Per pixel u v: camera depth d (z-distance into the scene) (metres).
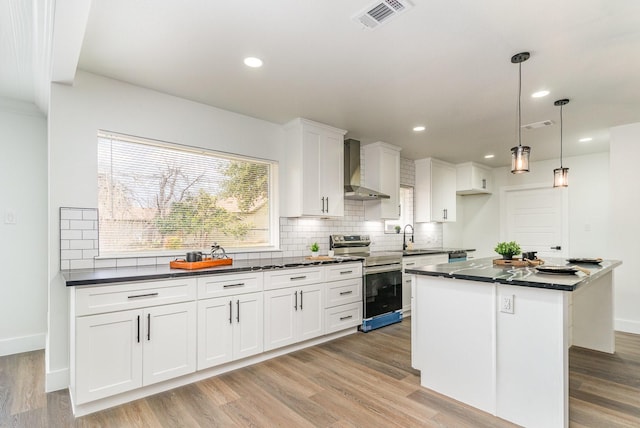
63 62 2.21
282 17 1.96
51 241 2.50
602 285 3.32
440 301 2.46
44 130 3.42
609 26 2.04
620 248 3.95
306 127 3.82
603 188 5.33
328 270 3.57
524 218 6.23
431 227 6.23
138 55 2.40
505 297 2.13
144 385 2.33
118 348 2.23
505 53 2.37
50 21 1.86
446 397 2.37
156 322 2.39
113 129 2.79
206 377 2.68
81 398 2.09
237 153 3.56
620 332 3.90
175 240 3.21
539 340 1.99
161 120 3.04
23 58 2.44
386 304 4.18
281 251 3.91
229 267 2.84
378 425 2.03
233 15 1.94
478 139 4.59
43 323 3.36
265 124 3.81
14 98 3.17
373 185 4.79
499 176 6.54
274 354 3.12
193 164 3.35
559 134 4.32
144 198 3.03
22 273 3.29
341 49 2.32
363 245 4.85
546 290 1.97
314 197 3.89
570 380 2.65
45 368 2.81
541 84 2.87
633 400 2.33
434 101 3.26
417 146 4.97
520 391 2.05
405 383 2.59
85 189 2.65
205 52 2.36
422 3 1.83
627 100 3.21
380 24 2.03
